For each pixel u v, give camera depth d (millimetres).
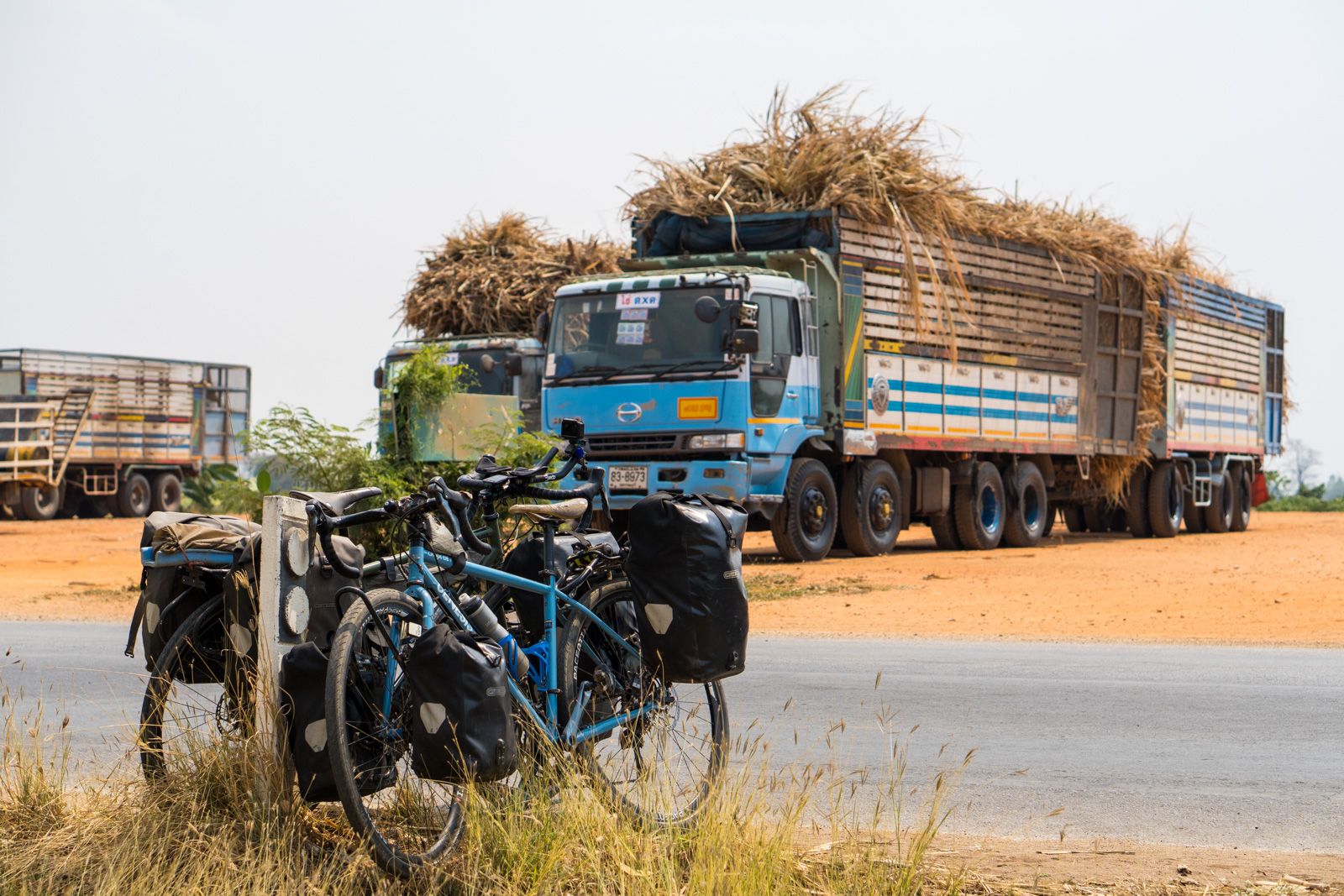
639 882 3906
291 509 4281
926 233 17906
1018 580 15086
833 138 17672
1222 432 26641
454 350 22547
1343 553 19234
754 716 7254
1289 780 5855
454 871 4023
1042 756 6332
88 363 33375
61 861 4141
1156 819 5199
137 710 7227
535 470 4730
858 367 16906
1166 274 23891
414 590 4289
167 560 4680
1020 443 20062
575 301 15930
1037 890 4188
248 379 38156
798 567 16297
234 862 3957
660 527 4594
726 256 16891
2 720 6789
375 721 4078
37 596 14828
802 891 4020
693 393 15094
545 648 4629
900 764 6094
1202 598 13352
